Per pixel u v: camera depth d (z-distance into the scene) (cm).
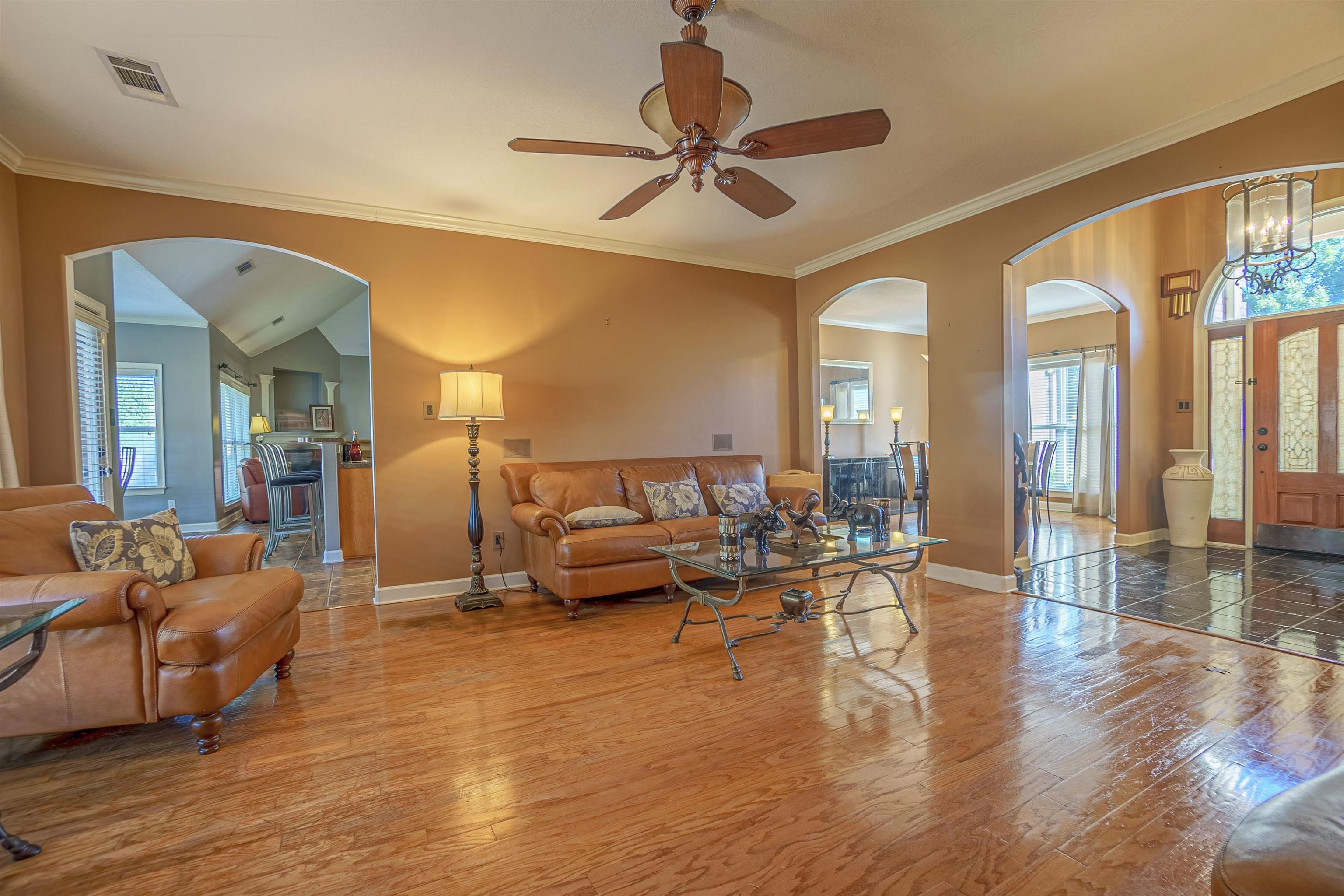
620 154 211
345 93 253
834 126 194
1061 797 166
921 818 158
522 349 425
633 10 206
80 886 138
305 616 355
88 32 210
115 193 319
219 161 310
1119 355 550
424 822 160
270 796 173
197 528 689
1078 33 223
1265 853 83
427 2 200
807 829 154
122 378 656
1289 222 390
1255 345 520
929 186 363
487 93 255
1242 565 454
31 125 271
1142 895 129
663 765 187
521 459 425
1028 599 368
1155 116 284
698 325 499
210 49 221
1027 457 501
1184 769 178
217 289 602
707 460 477
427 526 395
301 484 580
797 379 549
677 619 344
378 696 242
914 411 862
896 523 680
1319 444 487
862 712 220
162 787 179
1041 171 342
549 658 282
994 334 381
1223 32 223
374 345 380
